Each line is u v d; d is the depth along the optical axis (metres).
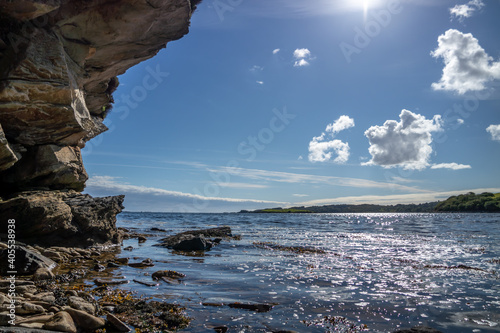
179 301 9.02
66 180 19.28
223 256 18.12
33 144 16.95
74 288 9.68
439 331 6.80
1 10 13.53
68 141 18.61
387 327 7.44
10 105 14.43
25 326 5.93
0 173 16.75
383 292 10.41
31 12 13.83
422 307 8.91
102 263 14.47
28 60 14.43
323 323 7.62
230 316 7.93
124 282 11.02
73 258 14.84
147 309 8.10
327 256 18.06
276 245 22.80
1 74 14.25
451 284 11.51
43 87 14.92
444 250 20.30
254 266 14.88
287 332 6.91
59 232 16.91
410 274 13.15
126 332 6.68
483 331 7.34
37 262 11.29
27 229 15.22
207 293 10.05
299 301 9.35
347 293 10.27
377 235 31.22
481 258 17.23
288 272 13.52
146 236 30.03
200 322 7.45
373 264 15.41
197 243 20.95
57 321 6.18
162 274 12.25
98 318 6.86
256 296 9.80
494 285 11.38
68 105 16.08
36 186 17.84
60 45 15.86
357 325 7.53
